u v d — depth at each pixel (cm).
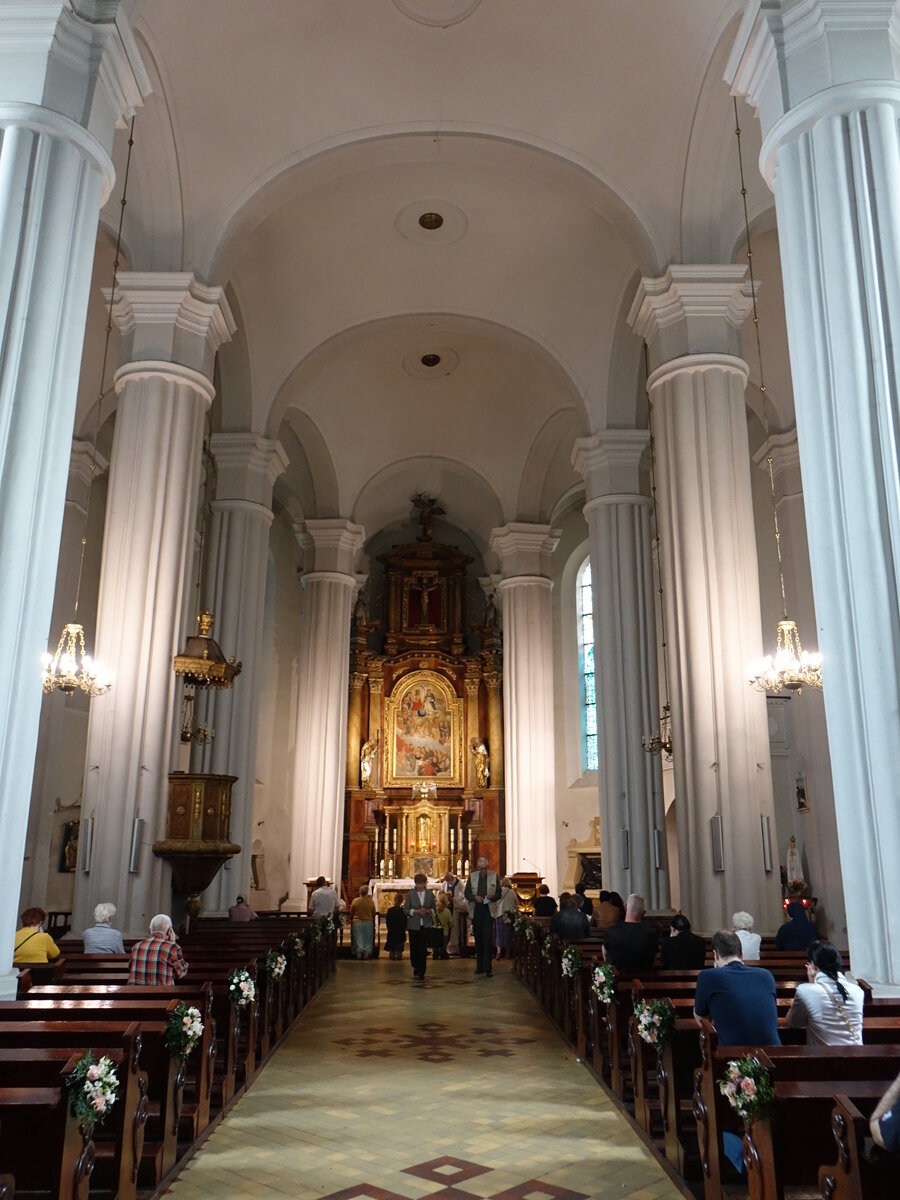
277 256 1425
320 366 1620
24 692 557
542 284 1498
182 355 1067
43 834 1499
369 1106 617
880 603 550
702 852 942
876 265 593
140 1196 433
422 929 1347
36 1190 329
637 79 1075
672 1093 480
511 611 2047
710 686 972
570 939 986
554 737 2261
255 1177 477
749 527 1012
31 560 571
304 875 1873
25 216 601
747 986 441
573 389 1529
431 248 1459
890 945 518
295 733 2234
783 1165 335
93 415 1557
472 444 2055
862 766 545
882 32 634
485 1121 580
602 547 1443
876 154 609
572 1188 463
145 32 989
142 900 926
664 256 1121
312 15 1028
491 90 1117
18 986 542
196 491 1055
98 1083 332
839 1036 430
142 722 962
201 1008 539
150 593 990
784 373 1480
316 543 2019
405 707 2411
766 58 666
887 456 564
